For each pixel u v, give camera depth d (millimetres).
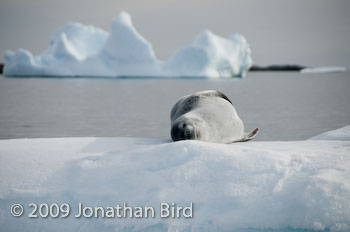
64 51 137375
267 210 8789
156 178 9789
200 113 15359
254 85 101062
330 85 99750
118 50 133375
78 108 46219
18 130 29406
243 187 9234
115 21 130625
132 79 136875
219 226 8867
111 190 9719
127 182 9852
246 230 8758
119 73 137375
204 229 8875
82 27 156500
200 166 9906
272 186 9156
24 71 139500
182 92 74875
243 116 36875
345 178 8773
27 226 9422
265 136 25406
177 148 10633
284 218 8656
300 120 33688
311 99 56750
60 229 9328
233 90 80312
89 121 34531
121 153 11391
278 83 113250
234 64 137250
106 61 137250
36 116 38375
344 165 9367
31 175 10570
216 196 9203
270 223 8680
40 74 139750
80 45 151500
